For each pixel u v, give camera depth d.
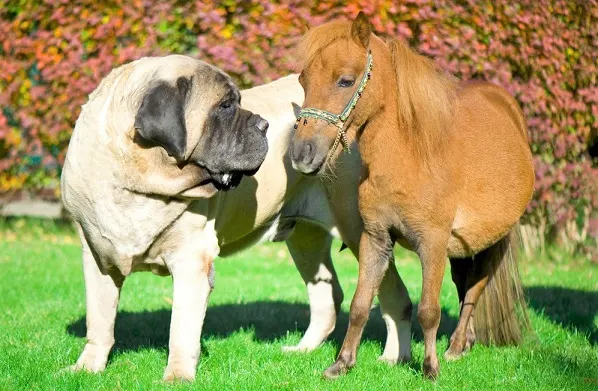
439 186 6.75
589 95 15.03
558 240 15.97
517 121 8.32
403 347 7.96
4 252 15.38
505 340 8.51
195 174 6.57
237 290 12.62
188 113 6.45
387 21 13.84
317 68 6.34
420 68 6.72
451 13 14.00
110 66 14.61
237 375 7.08
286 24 13.80
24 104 15.49
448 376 7.19
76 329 9.23
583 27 15.05
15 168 16.19
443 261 6.88
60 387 6.54
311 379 7.04
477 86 8.21
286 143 7.79
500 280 8.40
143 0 14.24
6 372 7.05
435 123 6.72
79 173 6.57
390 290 7.91
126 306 11.08
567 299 11.72
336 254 16.25
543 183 14.86
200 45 14.02
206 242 6.92
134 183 6.50
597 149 16.17
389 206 6.79
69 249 15.94
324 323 8.70
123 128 6.45
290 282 13.42
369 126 6.64
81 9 14.66
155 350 8.15
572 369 7.55
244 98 7.86
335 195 7.82
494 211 7.44
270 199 7.76
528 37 14.43
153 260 6.91
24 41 15.12
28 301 11.07
